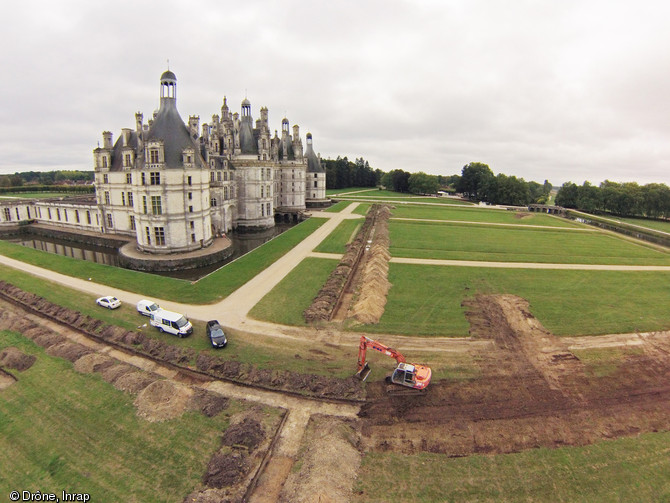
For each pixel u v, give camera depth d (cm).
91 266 5600
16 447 2202
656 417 2570
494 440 2312
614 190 15450
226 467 2031
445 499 1898
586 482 2019
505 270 5772
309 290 4712
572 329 3825
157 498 1873
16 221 9062
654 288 5116
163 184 5847
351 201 15512
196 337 3491
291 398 2669
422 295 4644
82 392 2677
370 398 2692
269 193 9400
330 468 2023
